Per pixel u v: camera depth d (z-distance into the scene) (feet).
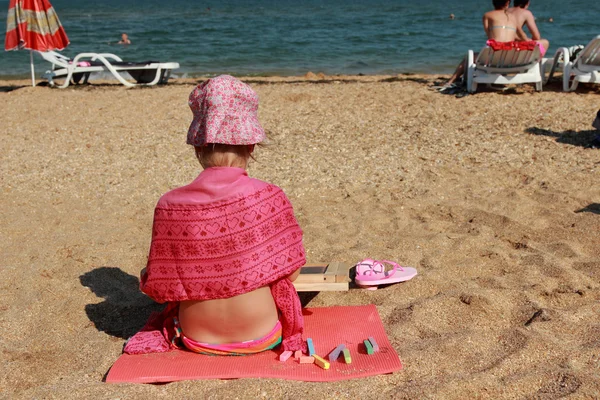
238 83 9.45
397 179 19.13
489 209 16.46
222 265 9.37
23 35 36.45
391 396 8.74
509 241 14.51
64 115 29.14
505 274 12.82
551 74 32.86
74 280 13.23
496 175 19.01
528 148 21.34
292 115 27.73
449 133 23.68
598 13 105.29
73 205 17.92
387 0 204.74
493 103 27.99
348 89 33.19
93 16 131.44
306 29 86.12
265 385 8.98
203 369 9.49
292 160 21.45
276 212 9.53
